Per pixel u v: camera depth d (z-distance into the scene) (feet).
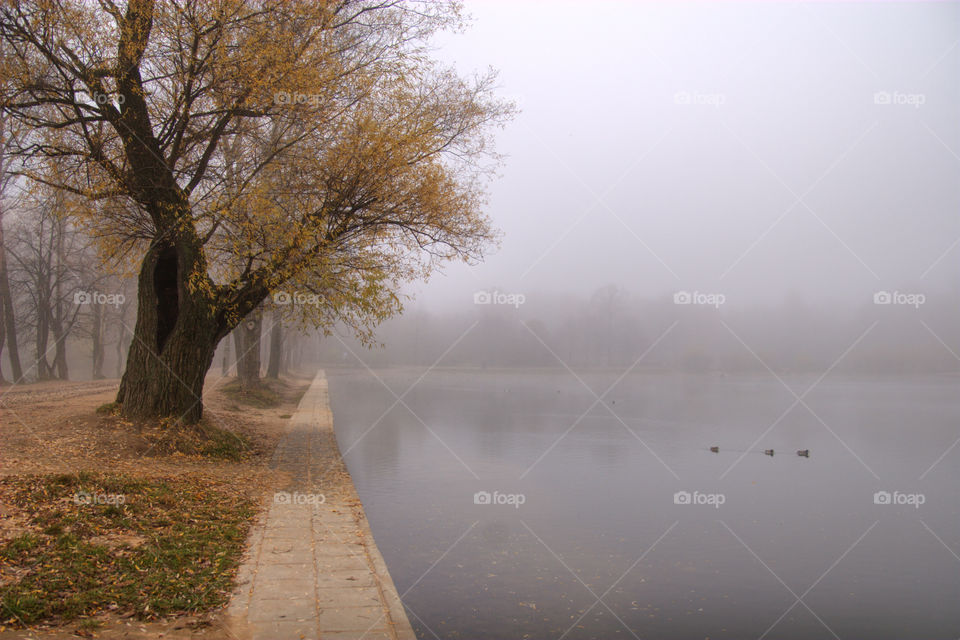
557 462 65.62
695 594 29.17
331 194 47.09
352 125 45.60
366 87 46.50
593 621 25.41
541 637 23.56
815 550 37.22
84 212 45.85
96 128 46.34
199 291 47.06
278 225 45.11
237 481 39.37
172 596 20.24
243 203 42.98
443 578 29.84
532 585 29.35
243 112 45.44
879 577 32.55
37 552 22.15
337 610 20.21
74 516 26.00
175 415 46.98
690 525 42.11
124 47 42.27
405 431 87.20
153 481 33.96
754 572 32.78
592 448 76.38
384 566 25.03
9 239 125.29
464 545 35.37
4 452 37.96
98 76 42.80
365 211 48.98
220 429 51.11
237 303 49.26
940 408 142.10
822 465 67.56
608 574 31.45
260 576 23.18
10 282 131.13
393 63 47.55
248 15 43.14
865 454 75.82
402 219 49.44
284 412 92.38
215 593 20.95
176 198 46.68
